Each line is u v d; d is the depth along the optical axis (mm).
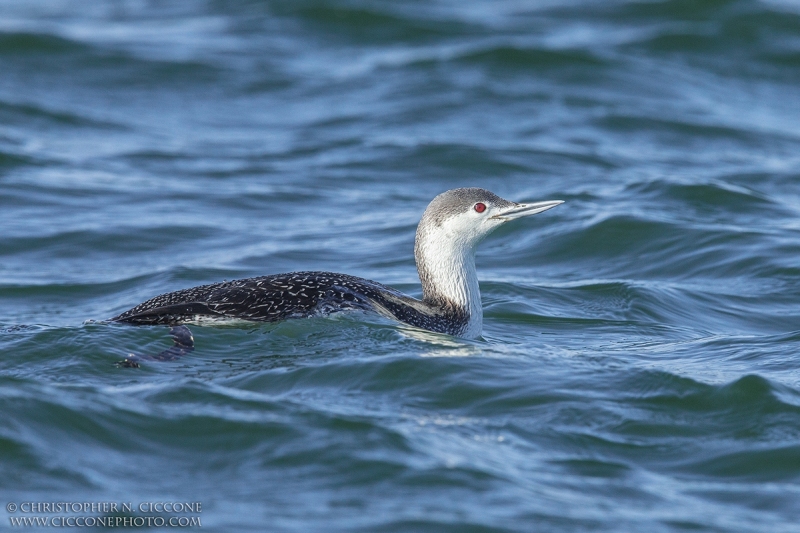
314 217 19125
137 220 18203
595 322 13180
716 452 8695
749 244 16125
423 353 10383
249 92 27703
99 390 9188
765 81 29031
